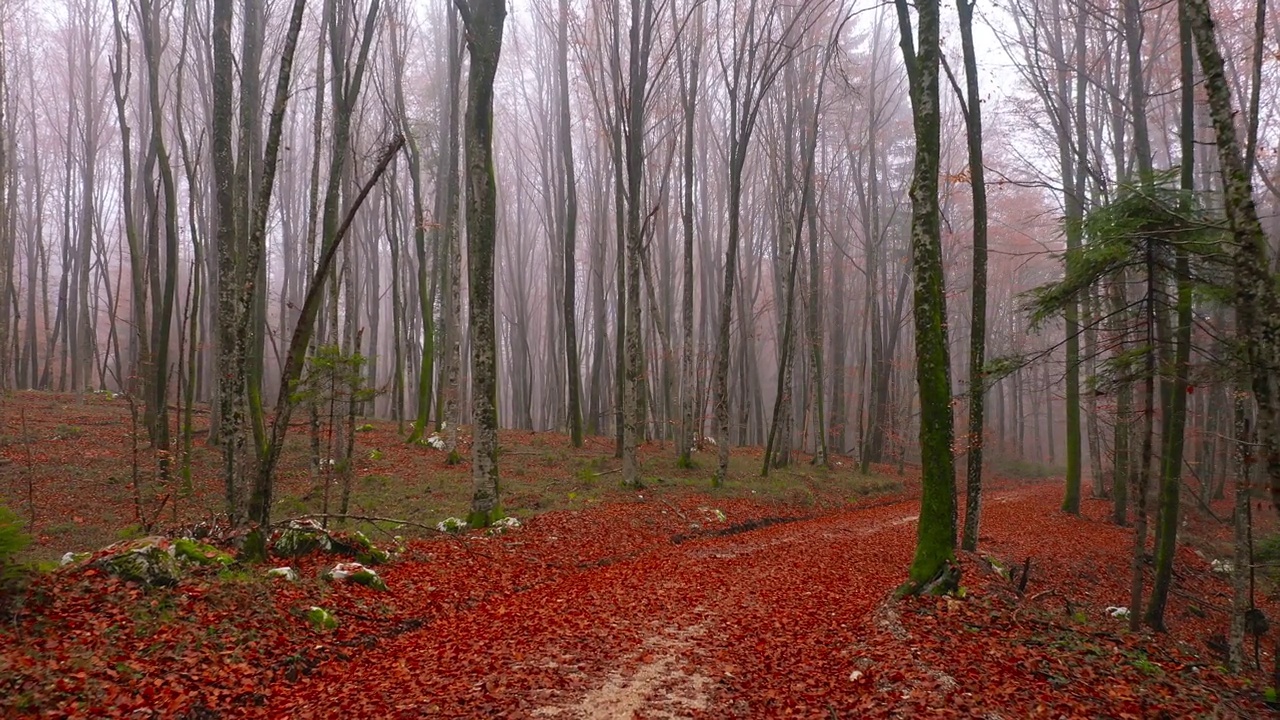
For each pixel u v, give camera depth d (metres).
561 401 39.50
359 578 9.74
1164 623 13.30
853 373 44.09
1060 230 10.51
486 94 14.37
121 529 12.83
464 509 15.77
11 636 6.21
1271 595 15.41
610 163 36.19
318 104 19.02
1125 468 21.91
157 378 16.97
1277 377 6.49
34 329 34.91
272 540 10.79
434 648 7.98
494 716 6.00
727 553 14.66
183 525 11.66
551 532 14.63
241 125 17.72
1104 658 7.61
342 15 17.77
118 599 7.33
